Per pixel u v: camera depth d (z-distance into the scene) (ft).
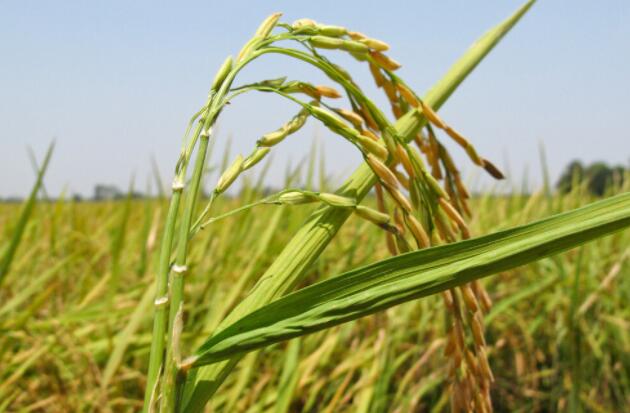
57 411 1.60
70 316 1.78
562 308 2.26
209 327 1.78
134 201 3.84
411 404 1.77
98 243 2.82
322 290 0.76
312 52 0.83
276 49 0.81
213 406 1.65
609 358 2.31
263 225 2.56
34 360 1.62
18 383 1.66
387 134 0.84
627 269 2.55
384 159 0.81
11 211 3.49
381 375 1.74
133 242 2.60
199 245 2.34
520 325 2.27
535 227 0.75
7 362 1.71
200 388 0.78
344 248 2.57
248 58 0.80
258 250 2.02
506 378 2.27
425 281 0.76
